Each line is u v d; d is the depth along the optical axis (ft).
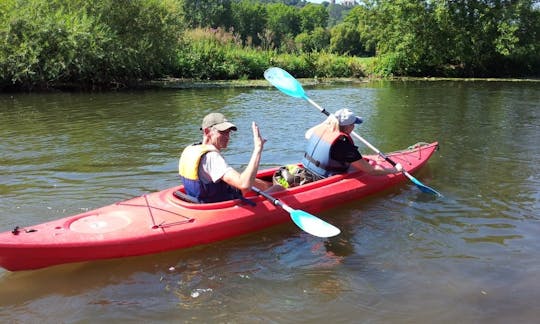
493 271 11.89
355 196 16.46
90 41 50.49
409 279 11.54
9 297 10.70
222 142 13.15
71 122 31.04
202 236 13.00
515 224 14.74
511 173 20.08
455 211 15.81
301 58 73.46
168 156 22.11
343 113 16.05
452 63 83.30
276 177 16.20
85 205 15.89
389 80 70.64
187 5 214.48
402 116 34.76
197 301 10.64
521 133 28.30
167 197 13.89
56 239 11.49
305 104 40.27
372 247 13.26
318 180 16.19
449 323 9.84
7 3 49.78
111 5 55.11
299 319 9.98
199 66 64.95
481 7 78.48
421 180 19.10
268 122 31.27
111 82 54.29
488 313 10.17
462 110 37.99
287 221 14.61
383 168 16.85
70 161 21.17
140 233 12.26
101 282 11.35
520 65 83.56
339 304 10.50
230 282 11.44
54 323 9.83
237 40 74.33
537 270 11.93
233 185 12.66
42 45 48.80
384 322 9.86
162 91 50.60
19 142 24.89
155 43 57.77
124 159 21.54
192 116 33.60
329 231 12.96
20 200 16.24
